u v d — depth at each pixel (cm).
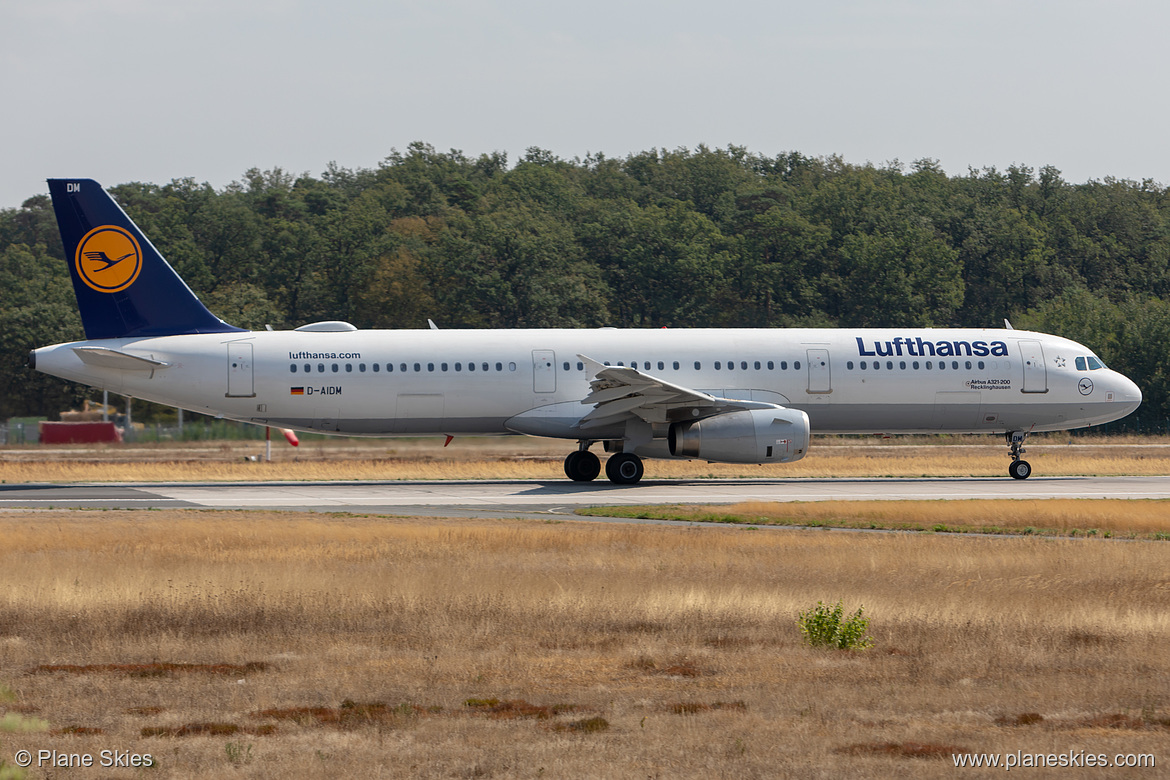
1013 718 4159
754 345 14650
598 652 5147
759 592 6350
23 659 5022
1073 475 16525
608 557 7706
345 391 14050
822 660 5031
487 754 3706
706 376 14425
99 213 13988
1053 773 3575
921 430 15188
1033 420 15225
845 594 6394
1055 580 6906
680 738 3875
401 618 5806
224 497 12725
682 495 12800
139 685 4578
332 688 4528
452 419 14300
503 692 4481
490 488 13925
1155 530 9800
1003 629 5588
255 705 4297
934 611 5931
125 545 8262
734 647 5275
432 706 4300
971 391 14950
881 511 10662
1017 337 15312
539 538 8619
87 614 5866
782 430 13725
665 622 5738
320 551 7938
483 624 5656
